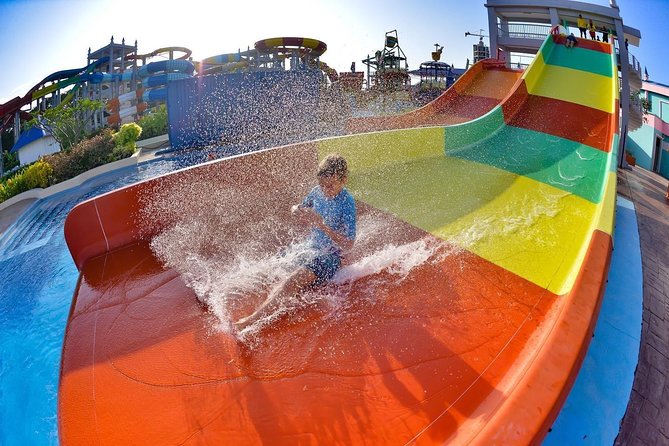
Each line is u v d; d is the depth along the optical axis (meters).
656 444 2.03
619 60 14.30
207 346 2.34
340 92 14.39
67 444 1.75
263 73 13.20
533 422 1.49
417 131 5.84
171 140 13.51
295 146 4.79
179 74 32.78
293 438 1.72
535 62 9.45
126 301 2.85
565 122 7.33
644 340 2.79
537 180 5.09
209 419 1.84
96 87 37.69
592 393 2.28
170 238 3.80
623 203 5.86
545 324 2.42
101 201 3.62
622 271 3.73
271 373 2.11
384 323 2.48
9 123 34.44
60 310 3.52
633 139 23.12
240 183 4.38
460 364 2.12
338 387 1.99
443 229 3.86
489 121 7.03
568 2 16.30
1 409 2.38
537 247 3.46
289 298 2.65
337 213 2.76
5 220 9.23
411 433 1.72
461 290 2.83
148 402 1.96
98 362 2.26
